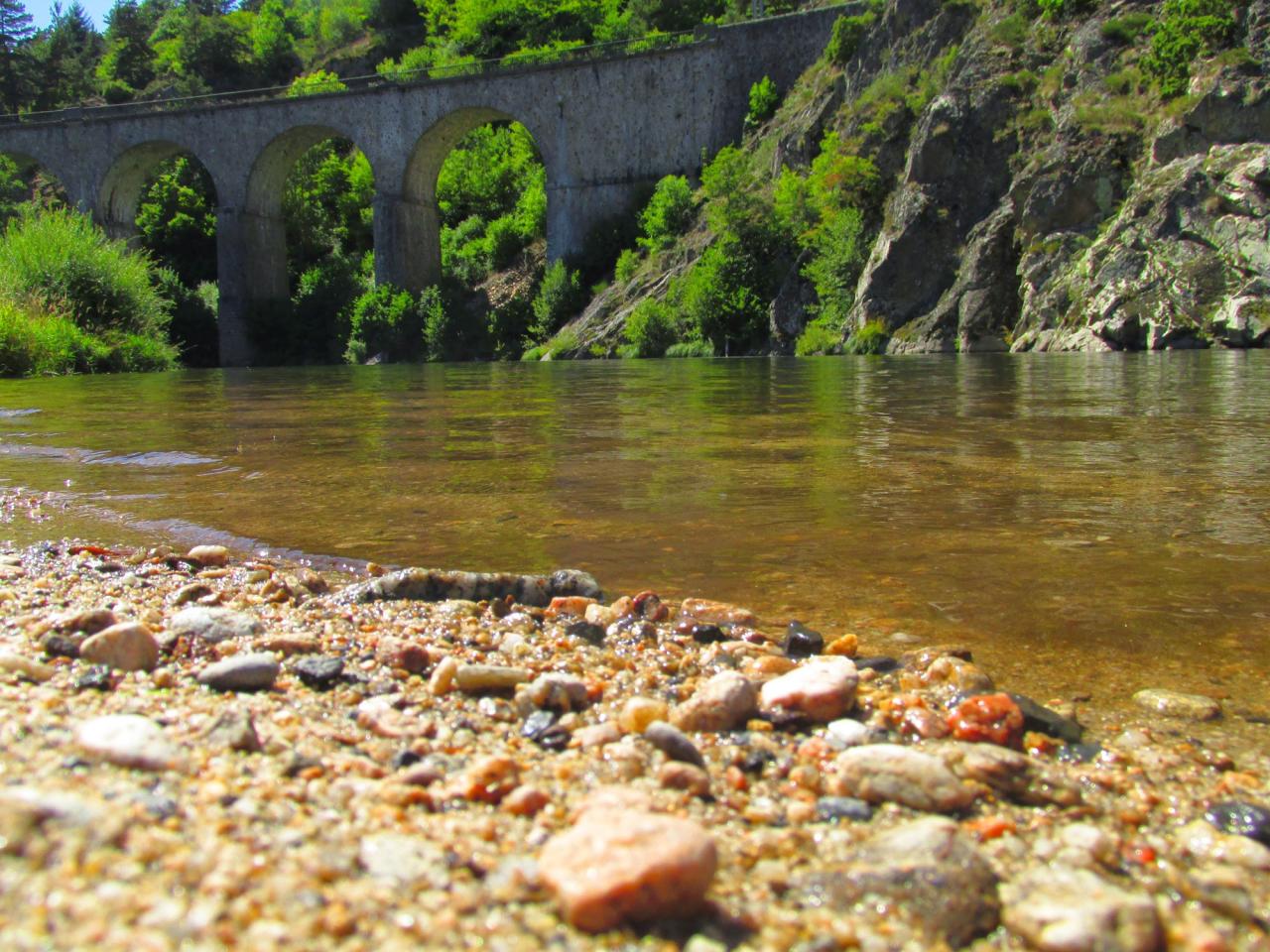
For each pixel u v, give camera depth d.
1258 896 1.23
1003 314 25.98
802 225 32.47
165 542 3.37
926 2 32.38
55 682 1.82
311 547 3.25
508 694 1.91
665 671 2.10
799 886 1.22
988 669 2.09
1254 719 1.82
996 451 5.03
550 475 4.51
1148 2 27.09
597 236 41.91
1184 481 4.09
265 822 1.26
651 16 60.78
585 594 2.69
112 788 1.31
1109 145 25.08
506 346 42.34
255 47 84.12
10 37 83.62
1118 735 1.75
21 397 10.80
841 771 1.53
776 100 39.62
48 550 3.22
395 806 1.36
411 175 45.41
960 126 27.95
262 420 7.51
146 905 1.04
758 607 2.54
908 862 1.25
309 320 48.31
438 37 74.00
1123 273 22.94
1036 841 1.37
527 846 1.27
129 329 22.47
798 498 3.88
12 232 21.58
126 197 50.94
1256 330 20.88
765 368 16.89
